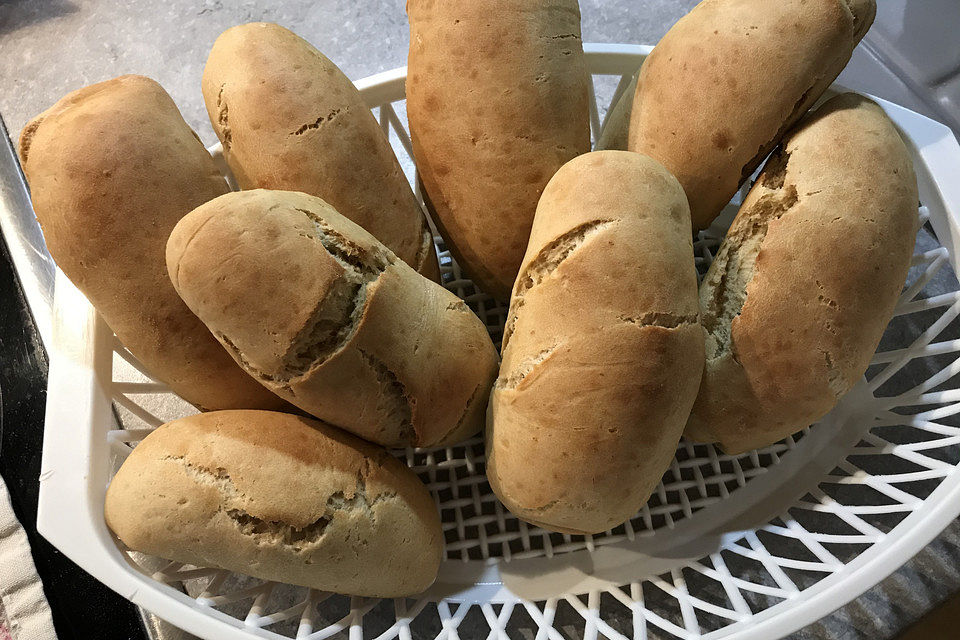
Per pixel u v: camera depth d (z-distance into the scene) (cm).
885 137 23
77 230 22
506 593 27
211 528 21
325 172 23
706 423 25
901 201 23
